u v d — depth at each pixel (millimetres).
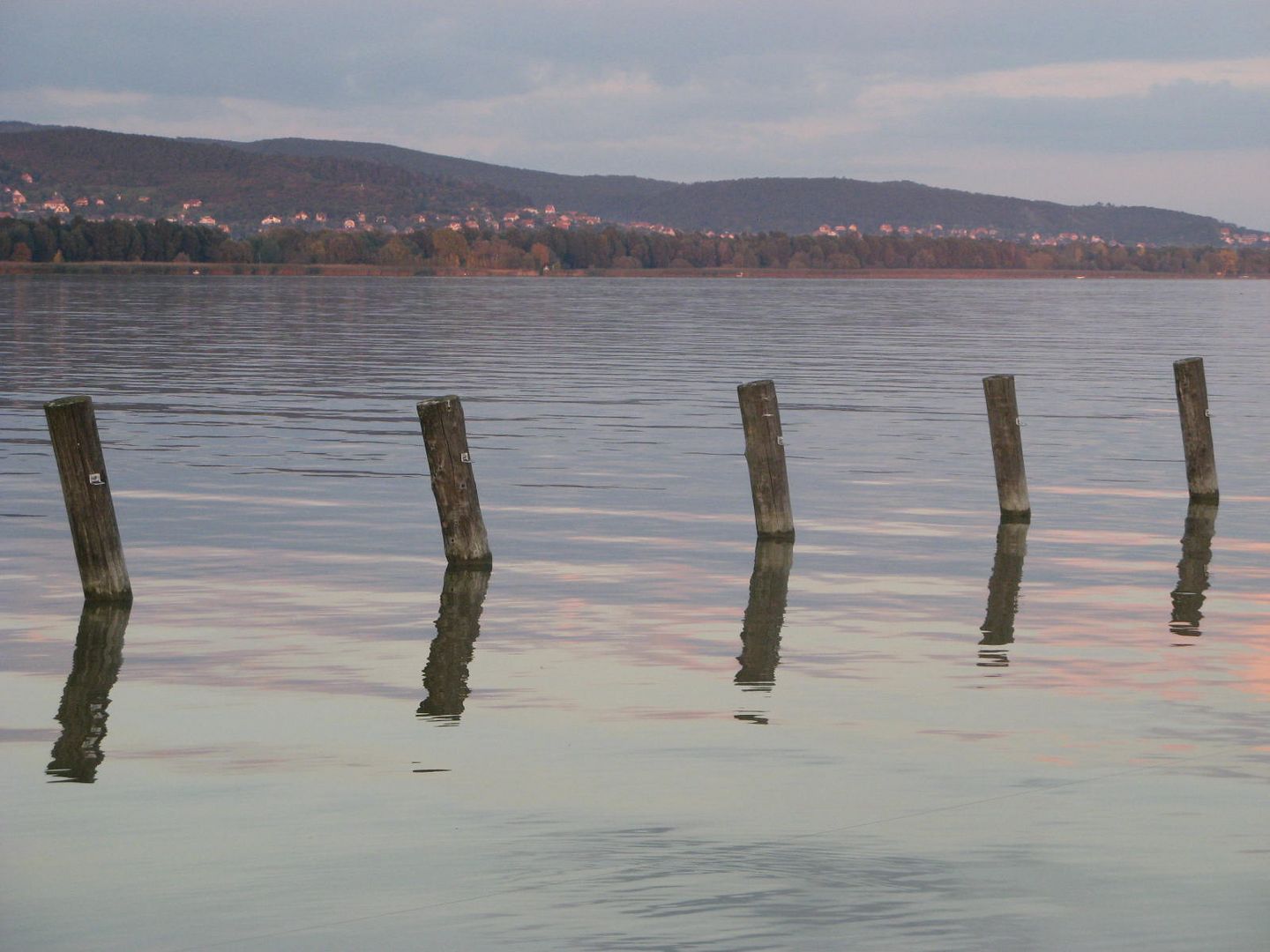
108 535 18047
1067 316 121625
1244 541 23109
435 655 15867
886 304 152125
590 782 11641
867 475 29938
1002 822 10664
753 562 21156
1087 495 27609
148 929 8953
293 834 10500
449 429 20266
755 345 75000
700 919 8938
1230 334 91375
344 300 138375
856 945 8562
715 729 13133
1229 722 13312
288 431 35875
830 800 11172
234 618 17484
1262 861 9844
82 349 64312
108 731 13086
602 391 47062
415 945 8664
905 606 18438
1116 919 8891
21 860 10031
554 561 21109
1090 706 13867
